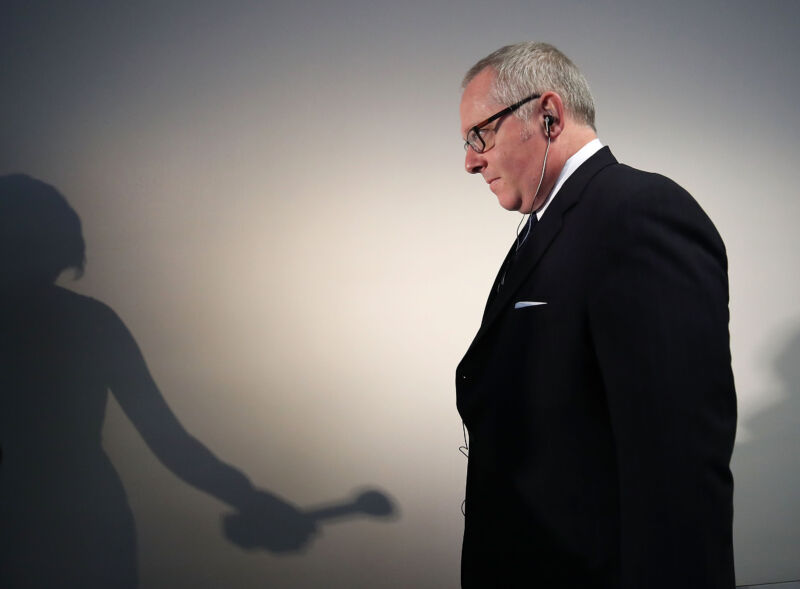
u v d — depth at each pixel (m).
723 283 0.75
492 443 0.93
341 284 1.86
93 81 1.74
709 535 0.66
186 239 1.79
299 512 1.85
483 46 1.94
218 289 1.81
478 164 1.04
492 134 0.99
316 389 1.86
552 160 0.97
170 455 1.79
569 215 0.89
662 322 0.70
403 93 1.90
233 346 1.82
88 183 1.74
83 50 1.74
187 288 1.79
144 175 1.77
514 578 0.92
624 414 0.71
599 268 0.78
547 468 0.85
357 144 1.87
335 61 1.86
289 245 1.84
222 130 1.81
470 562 1.03
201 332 1.80
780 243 2.13
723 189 2.10
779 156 2.13
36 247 1.71
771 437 2.11
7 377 1.71
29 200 1.71
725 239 2.10
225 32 1.81
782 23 2.14
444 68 1.92
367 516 1.89
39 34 1.72
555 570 0.85
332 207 1.86
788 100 2.14
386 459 1.89
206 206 1.80
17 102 1.70
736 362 2.10
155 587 1.79
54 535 1.74
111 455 1.77
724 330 0.72
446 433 1.92
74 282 1.74
